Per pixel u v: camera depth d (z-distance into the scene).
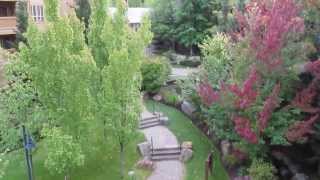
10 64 16.88
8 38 34.00
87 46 15.83
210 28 38.78
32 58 13.77
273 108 13.71
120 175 17.67
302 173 15.27
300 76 15.05
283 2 13.59
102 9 16.22
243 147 14.83
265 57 13.45
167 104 28.16
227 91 14.55
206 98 15.55
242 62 14.55
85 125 14.19
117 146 19.61
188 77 25.92
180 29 41.59
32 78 14.02
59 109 13.96
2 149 17.45
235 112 14.68
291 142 15.10
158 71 29.56
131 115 15.38
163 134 22.20
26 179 17.52
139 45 15.10
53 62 13.66
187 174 17.73
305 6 14.53
